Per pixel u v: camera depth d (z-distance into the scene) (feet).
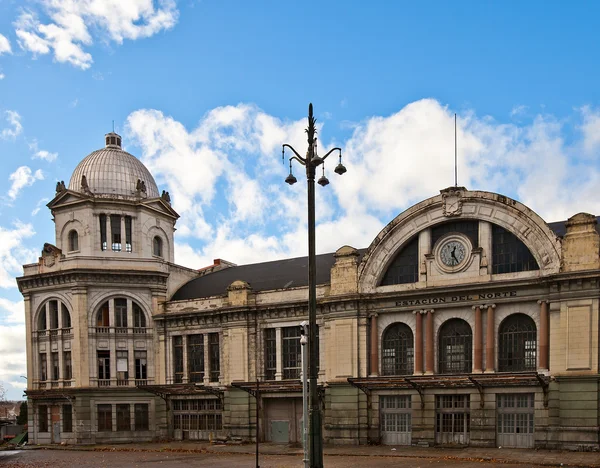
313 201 68.69
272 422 157.07
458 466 102.58
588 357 117.08
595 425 115.34
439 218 136.67
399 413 138.62
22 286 180.96
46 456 142.20
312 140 69.62
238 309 161.17
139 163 198.49
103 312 175.73
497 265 130.93
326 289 151.12
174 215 194.59
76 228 179.42
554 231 135.74
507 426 126.00
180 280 190.08
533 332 126.21
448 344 135.33
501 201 128.98
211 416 166.50
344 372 143.33
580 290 119.03
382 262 142.92
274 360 158.51
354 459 117.29
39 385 176.96
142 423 172.96
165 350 175.01
